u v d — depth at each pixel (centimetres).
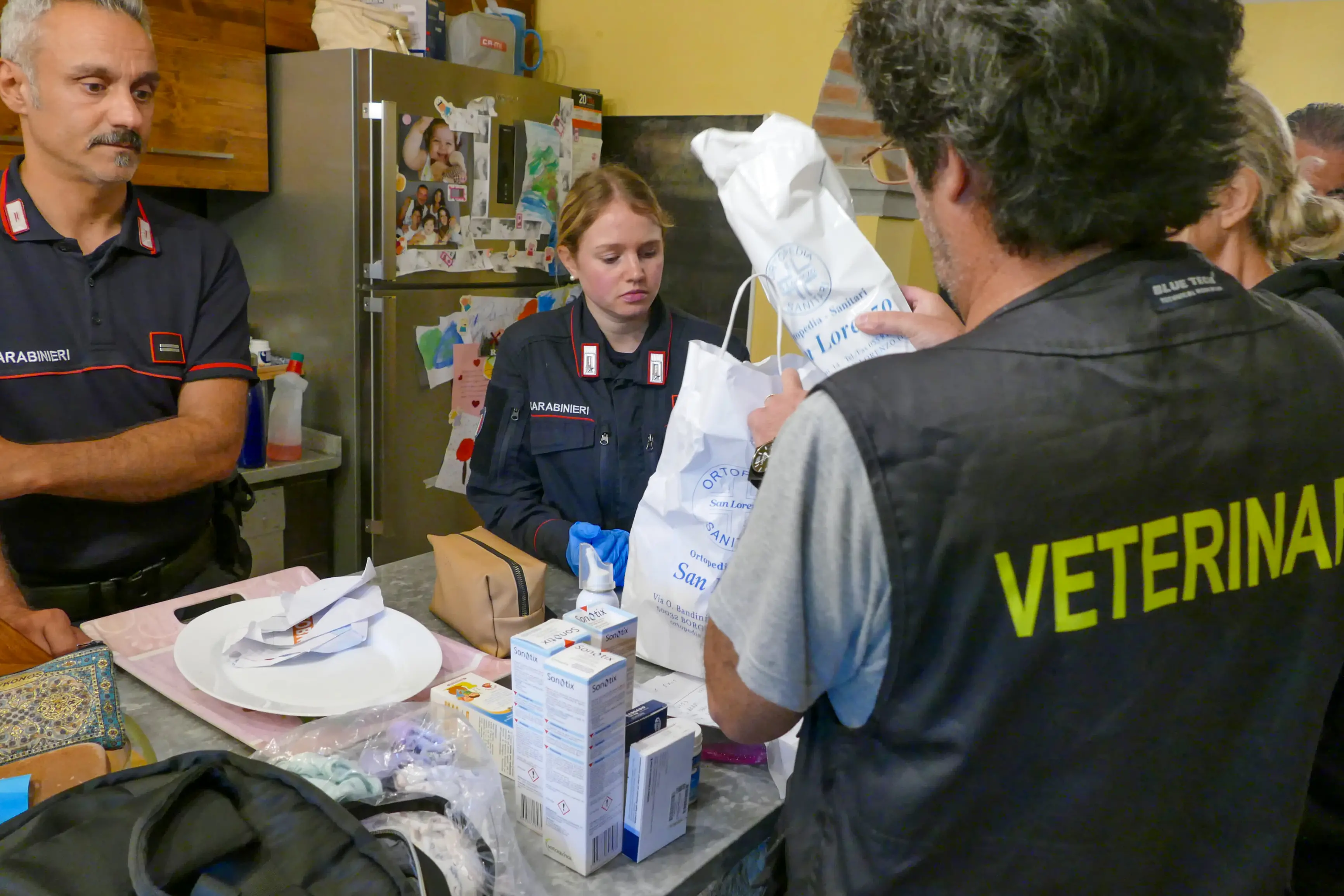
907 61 57
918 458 52
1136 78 51
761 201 82
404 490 251
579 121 281
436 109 235
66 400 145
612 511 166
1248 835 59
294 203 243
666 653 100
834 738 62
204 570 161
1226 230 111
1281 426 58
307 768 72
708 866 76
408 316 240
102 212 147
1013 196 55
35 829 58
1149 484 54
